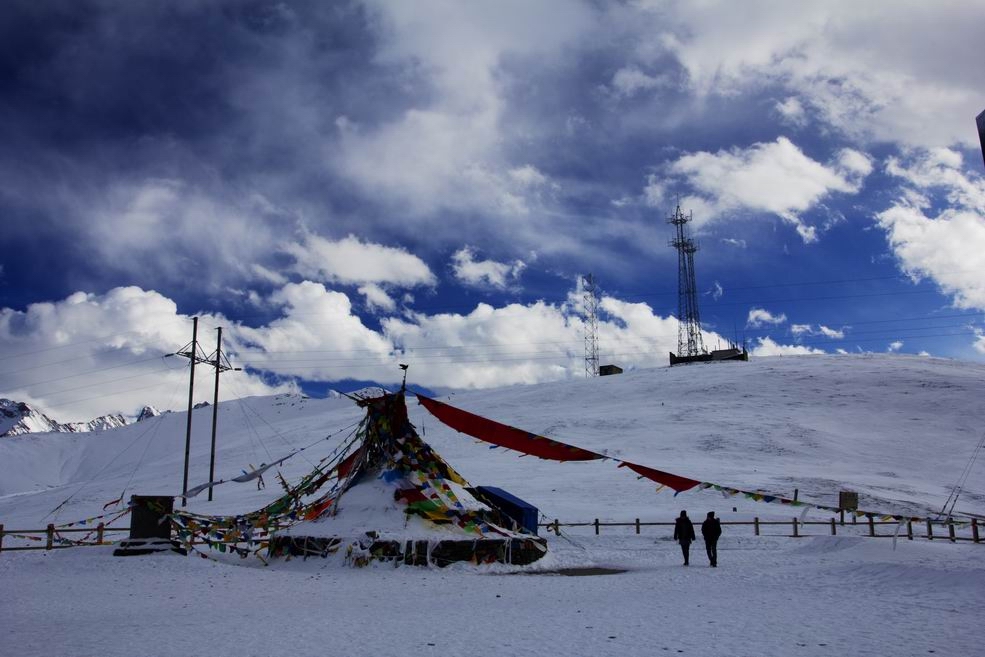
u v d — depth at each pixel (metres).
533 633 11.05
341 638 10.84
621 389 93.44
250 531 23.16
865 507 39.75
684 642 10.16
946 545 21.73
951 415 69.50
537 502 40.78
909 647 9.55
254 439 97.62
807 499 41.56
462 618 12.60
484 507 23.94
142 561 20.62
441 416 23.36
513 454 62.22
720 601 13.99
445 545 20.59
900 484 48.25
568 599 14.98
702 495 42.44
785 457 57.22
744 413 72.88
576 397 93.00
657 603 13.98
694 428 67.19
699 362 116.38
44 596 15.85
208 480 66.06
